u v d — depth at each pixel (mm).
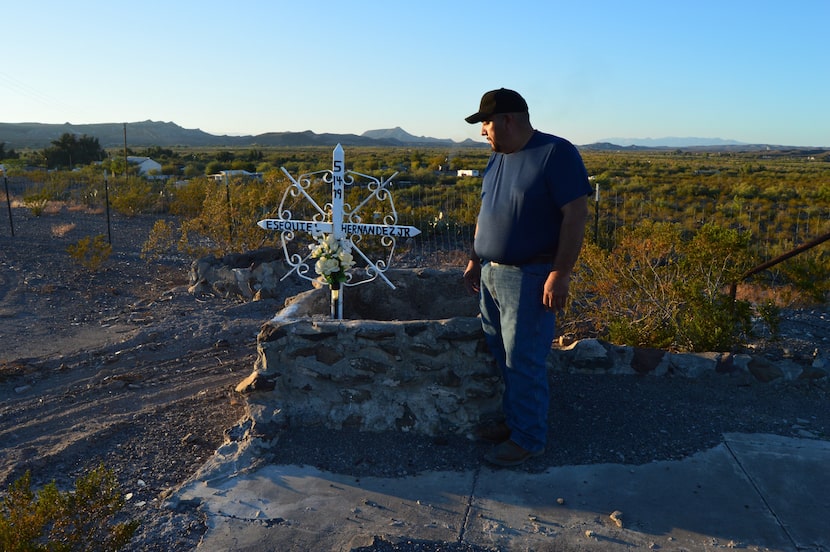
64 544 2795
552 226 3586
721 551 3049
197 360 6246
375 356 4102
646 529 3221
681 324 5703
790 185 36281
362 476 3734
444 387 4082
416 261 11922
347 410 4164
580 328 6734
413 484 3656
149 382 5656
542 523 3287
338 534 3211
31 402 5238
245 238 11430
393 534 3197
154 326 7348
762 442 4004
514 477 3705
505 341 3754
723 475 3668
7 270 10469
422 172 44750
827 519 3271
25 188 26094
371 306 5703
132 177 34531
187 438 4418
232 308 8102
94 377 5793
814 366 4844
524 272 3643
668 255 6980
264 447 3947
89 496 2852
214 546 3127
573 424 4234
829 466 3738
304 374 4172
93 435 4473
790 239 15523
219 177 24547
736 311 5586
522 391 3748
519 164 3582
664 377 4871
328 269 4645
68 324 7605
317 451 3955
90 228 16281
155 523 3342
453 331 4004
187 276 10289
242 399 5047
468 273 4340
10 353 6500
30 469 4020
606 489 3568
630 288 6457
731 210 22109
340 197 5336
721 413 4375
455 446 4012
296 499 3512
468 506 3441
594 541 3137
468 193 23016
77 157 70062
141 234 15344
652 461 3826
